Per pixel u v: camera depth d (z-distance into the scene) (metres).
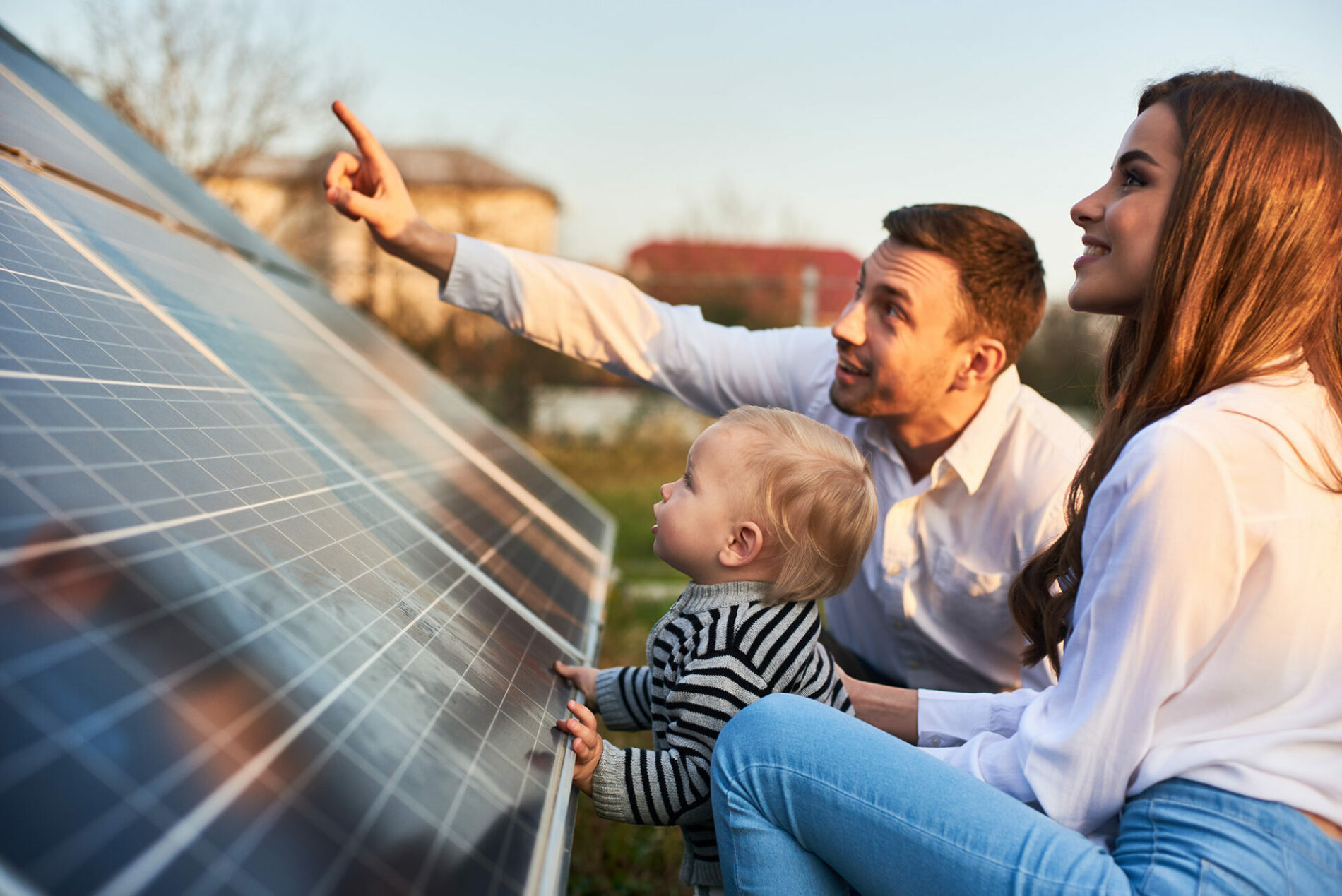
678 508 1.46
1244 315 1.23
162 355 1.43
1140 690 1.10
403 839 0.74
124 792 0.57
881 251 1.98
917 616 2.13
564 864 0.95
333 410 2.07
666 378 2.41
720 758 1.23
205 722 0.68
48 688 0.60
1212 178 1.26
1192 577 1.08
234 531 1.00
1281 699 1.08
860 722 1.21
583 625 2.01
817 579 1.43
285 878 0.60
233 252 3.09
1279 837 1.02
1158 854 1.06
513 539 2.19
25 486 0.79
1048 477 1.97
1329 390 1.22
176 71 11.90
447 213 13.49
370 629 1.04
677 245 15.32
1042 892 1.03
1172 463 1.10
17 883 0.47
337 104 1.97
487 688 1.19
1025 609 1.58
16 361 1.01
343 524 1.32
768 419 1.50
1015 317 1.95
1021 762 1.21
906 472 2.12
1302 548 1.07
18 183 1.71
